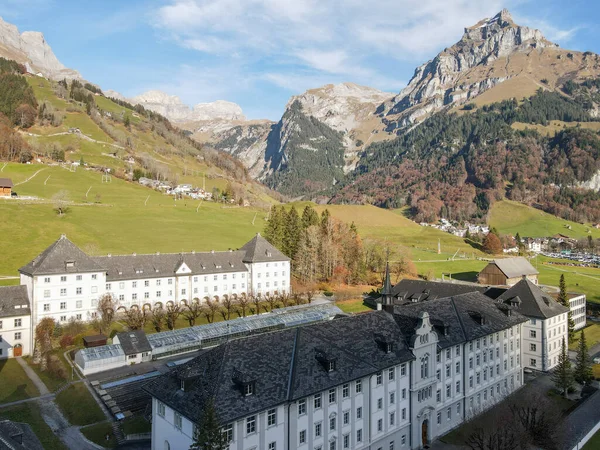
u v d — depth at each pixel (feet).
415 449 213.87
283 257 518.37
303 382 168.25
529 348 329.31
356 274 573.33
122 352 289.33
